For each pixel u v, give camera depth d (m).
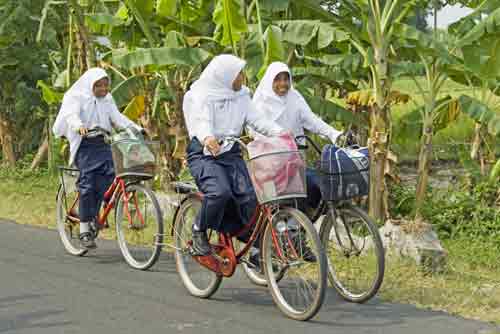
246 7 18.56
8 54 26.88
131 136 13.27
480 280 12.68
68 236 14.50
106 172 13.68
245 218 10.76
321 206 10.89
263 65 16.22
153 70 18.44
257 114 11.09
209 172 10.68
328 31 16.80
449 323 9.79
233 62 10.88
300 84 19.61
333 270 11.17
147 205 13.95
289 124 11.73
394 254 13.02
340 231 11.81
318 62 21.67
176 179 20.70
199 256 11.04
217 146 10.34
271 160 9.95
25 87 27.23
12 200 21.59
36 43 27.11
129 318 10.11
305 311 9.91
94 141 13.77
